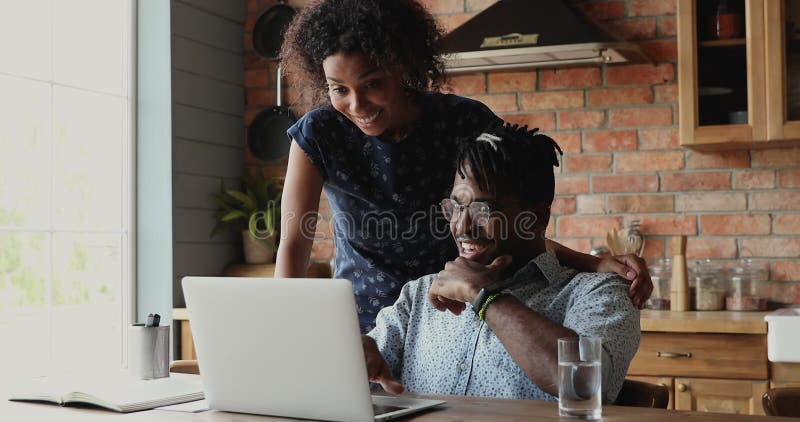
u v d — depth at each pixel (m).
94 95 3.54
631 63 3.42
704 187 3.34
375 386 1.73
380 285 2.11
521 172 1.53
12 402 1.45
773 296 3.24
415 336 1.63
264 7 3.97
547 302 1.55
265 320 1.26
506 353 1.50
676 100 3.37
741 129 3.02
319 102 2.08
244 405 1.32
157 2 3.53
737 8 3.05
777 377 2.71
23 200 4.84
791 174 3.23
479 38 3.21
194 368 2.14
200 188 3.68
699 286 3.23
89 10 3.59
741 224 3.29
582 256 1.72
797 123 2.96
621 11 3.44
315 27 1.77
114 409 1.36
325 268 3.81
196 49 3.67
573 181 3.49
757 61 3.00
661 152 3.39
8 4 3.68
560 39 3.10
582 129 3.48
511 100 3.56
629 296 1.49
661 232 3.38
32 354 4.25
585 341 1.19
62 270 4.58
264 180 3.86
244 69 3.98
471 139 1.59
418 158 2.02
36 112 4.61
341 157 2.02
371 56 1.73
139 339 1.66
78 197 4.61
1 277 4.73
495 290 1.36
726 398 2.76
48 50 3.39
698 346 2.79
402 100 1.95
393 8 1.81
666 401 1.53
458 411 1.26
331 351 1.21
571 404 1.19
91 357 3.93
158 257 3.52
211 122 3.75
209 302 1.31
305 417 1.26
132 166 3.53
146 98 3.54
